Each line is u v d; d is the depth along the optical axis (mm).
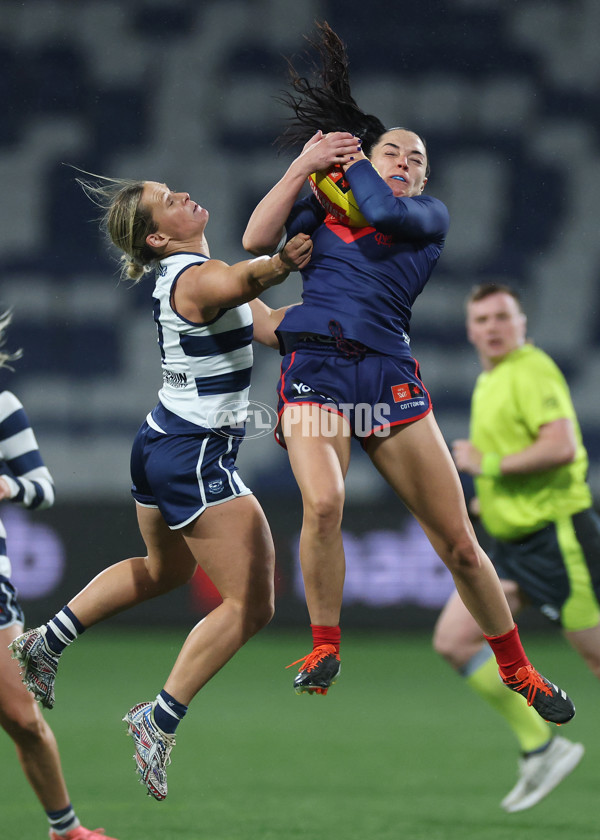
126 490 52531
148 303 54844
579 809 17172
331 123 13727
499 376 19922
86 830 13938
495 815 16594
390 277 12508
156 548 13383
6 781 19281
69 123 57844
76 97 58094
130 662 34312
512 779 19422
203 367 12625
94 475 52500
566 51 58062
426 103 57812
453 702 28312
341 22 58312
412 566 40031
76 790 18391
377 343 12312
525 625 39594
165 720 12219
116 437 53281
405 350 12586
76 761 20875
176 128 57594
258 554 12578
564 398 19359
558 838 14977
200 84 57875
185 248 12945
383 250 12539
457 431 52969
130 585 13367
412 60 58125
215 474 12578
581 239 56562
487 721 25609
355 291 12375
